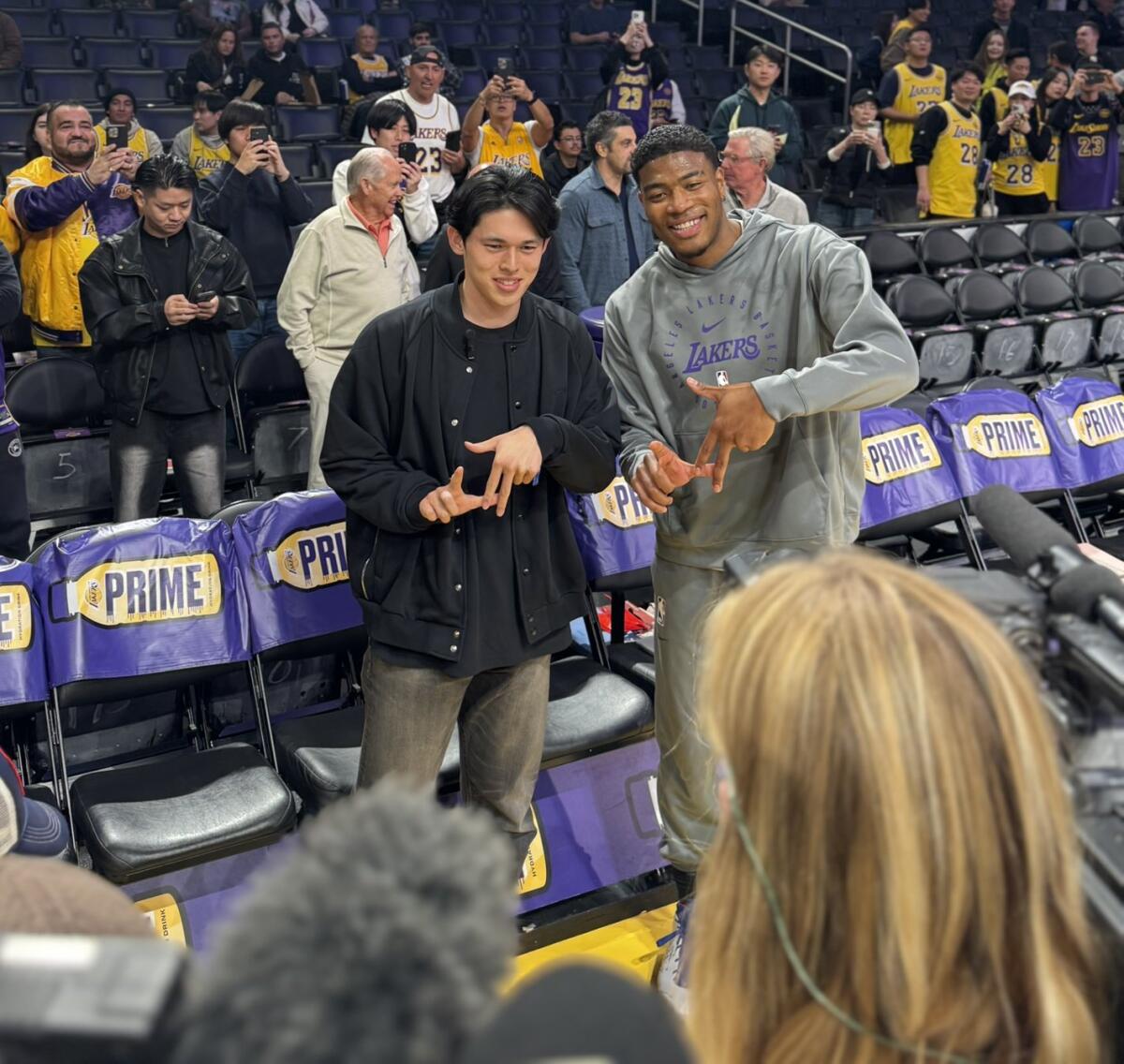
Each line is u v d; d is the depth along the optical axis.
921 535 4.09
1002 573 0.93
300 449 4.98
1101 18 12.20
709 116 9.47
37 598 2.78
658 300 2.45
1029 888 0.74
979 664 0.73
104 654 2.79
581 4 10.69
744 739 0.75
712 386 2.37
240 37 8.50
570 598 2.44
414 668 2.34
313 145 7.30
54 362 4.66
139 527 2.89
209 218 5.32
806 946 0.77
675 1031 0.51
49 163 4.98
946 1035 0.76
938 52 11.15
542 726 2.52
